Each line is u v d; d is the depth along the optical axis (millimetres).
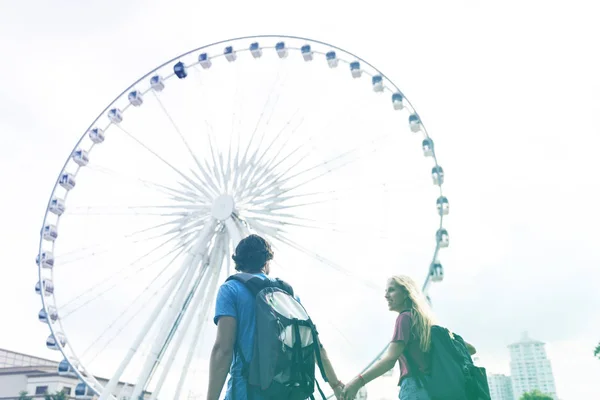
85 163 26406
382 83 25359
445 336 4664
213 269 23062
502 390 194750
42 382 71500
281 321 3621
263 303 3691
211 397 3559
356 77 25984
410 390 4594
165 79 27531
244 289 3865
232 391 3561
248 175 23703
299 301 4094
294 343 3592
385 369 4590
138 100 27172
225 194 23797
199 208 24047
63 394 68875
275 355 3475
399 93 25094
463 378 4469
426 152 24594
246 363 3598
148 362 21297
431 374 4531
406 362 4703
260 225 23031
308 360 3674
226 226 23344
